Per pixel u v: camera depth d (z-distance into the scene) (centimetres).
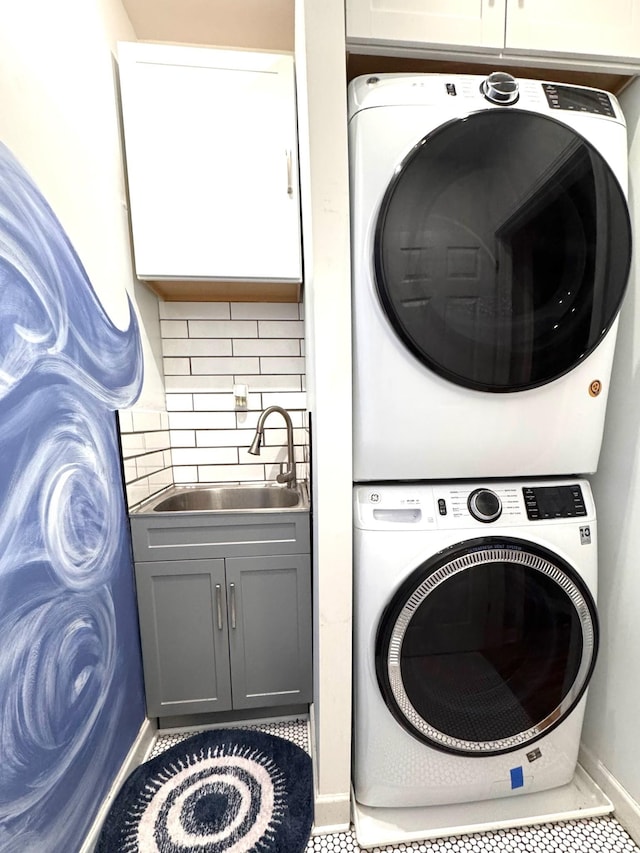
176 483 174
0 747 68
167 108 129
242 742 132
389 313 83
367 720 95
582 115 87
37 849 77
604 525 109
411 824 99
